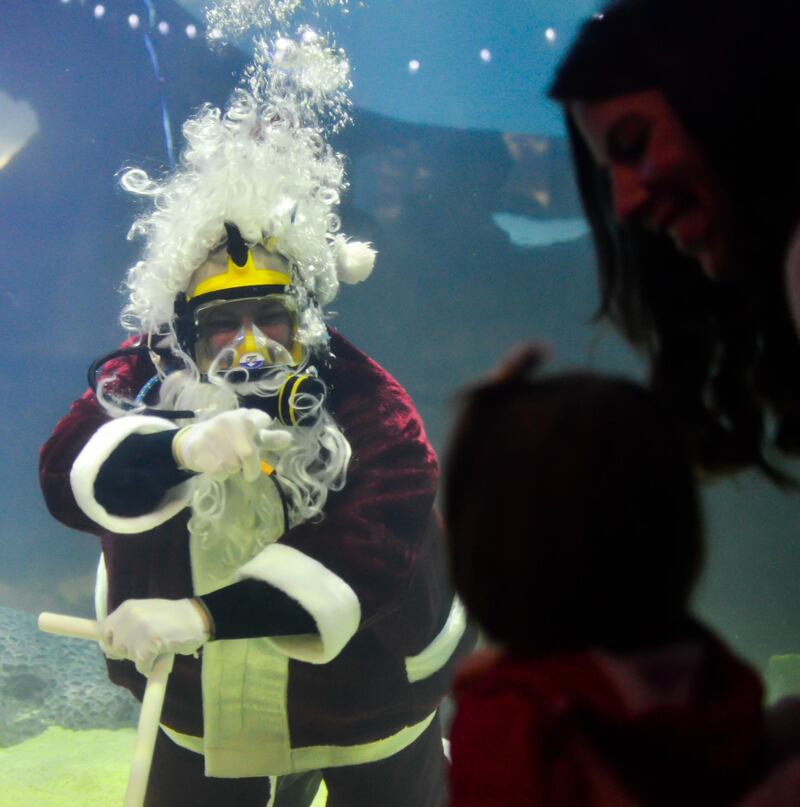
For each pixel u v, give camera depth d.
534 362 1.03
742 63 1.10
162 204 2.83
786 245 1.17
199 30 11.52
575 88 1.20
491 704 0.94
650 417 0.95
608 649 0.94
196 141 2.79
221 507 2.50
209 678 2.58
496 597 0.95
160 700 2.23
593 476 0.91
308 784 3.06
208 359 2.62
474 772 0.93
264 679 2.58
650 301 1.56
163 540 2.67
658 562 0.92
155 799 2.78
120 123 12.58
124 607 2.26
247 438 2.28
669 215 1.22
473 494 0.97
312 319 2.66
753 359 1.46
